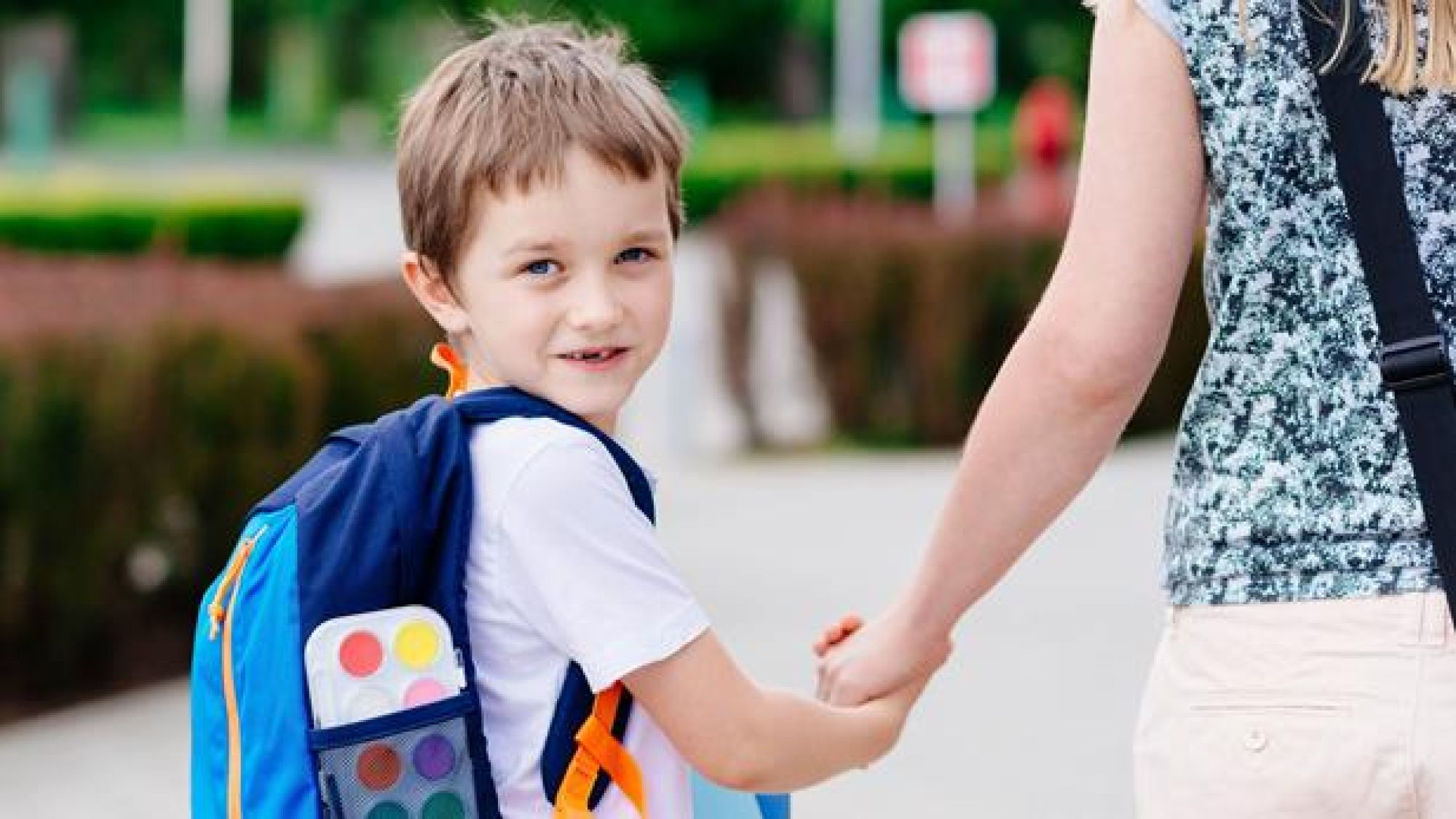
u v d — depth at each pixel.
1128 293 3.26
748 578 12.65
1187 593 3.28
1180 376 19.95
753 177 45.72
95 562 9.80
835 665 3.92
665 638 3.34
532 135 3.41
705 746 3.42
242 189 33.19
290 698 3.25
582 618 3.30
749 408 19.05
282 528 3.34
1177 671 3.30
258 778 3.27
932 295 19.11
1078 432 3.36
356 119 72.69
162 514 10.01
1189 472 3.29
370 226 40.62
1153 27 3.23
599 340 3.45
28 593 9.60
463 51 3.61
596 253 3.45
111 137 66.62
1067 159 30.78
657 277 3.51
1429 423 3.08
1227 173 3.21
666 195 3.53
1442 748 3.08
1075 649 10.62
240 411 10.10
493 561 3.33
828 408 19.39
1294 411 3.19
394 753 3.22
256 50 75.81
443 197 3.48
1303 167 3.17
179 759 8.96
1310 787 3.16
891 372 19.36
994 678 10.02
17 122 55.84
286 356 10.21
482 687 3.36
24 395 9.32
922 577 3.69
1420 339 3.09
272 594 3.30
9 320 9.52
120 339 9.70
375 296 11.26
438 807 3.23
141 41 73.94
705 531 14.53
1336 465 3.16
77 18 72.69
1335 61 3.12
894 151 48.75
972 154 45.09
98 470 9.68
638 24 67.00
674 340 18.48
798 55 68.56
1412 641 3.10
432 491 3.32
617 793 3.37
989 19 64.25
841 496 16.19
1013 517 3.47
